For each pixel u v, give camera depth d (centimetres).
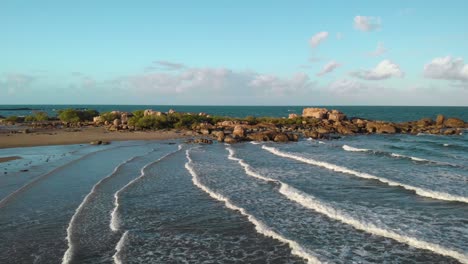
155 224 1648
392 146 4634
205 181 2495
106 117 8538
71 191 2191
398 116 15400
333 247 1373
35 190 2194
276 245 1409
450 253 1284
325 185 2364
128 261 1270
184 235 1522
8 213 1772
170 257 1312
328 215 1742
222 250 1373
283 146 4731
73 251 1345
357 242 1418
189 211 1839
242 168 3002
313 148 4488
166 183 2459
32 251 1350
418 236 1448
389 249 1348
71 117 8825
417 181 2441
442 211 1781
